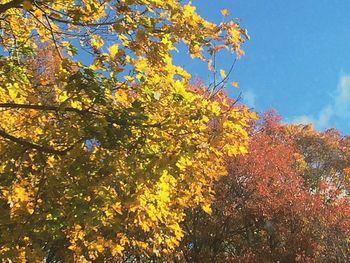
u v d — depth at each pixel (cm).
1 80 512
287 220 2023
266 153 2227
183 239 1925
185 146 444
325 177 3225
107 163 440
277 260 1909
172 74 497
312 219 1995
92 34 537
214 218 2009
